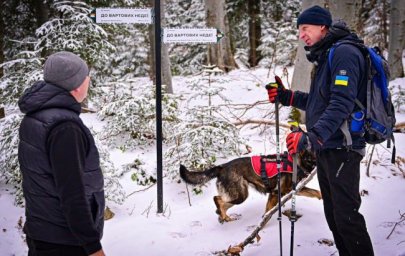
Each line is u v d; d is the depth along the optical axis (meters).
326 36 2.86
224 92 10.45
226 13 15.11
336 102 2.63
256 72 13.21
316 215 4.27
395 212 4.29
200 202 5.00
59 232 2.04
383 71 2.77
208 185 5.30
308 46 2.99
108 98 7.47
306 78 7.16
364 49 2.79
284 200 3.82
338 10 6.47
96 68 8.95
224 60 14.10
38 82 2.12
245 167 4.32
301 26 2.94
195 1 16.56
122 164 5.88
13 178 5.32
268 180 4.15
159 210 4.72
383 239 3.73
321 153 2.93
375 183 4.97
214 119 5.83
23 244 4.21
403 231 3.84
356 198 2.87
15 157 5.11
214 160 5.45
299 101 3.42
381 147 5.97
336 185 2.86
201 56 15.62
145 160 5.95
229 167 4.38
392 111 2.90
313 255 3.53
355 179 2.85
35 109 2.03
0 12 8.41
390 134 2.85
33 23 9.43
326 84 2.82
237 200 4.33
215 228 4.25
